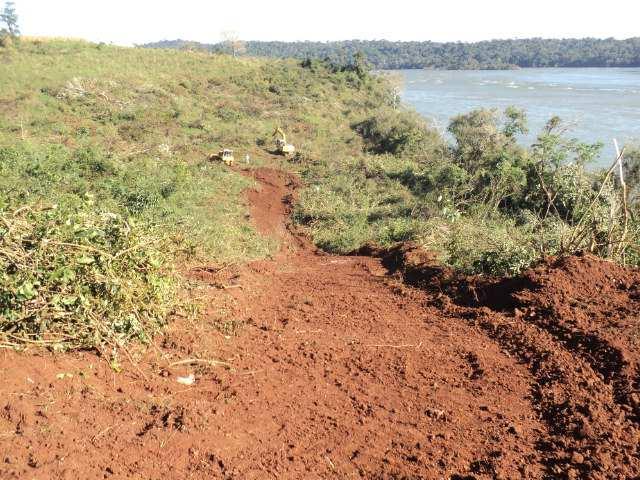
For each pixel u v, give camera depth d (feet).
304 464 13.84
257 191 70.38
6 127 85.35
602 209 31.40
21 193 38.52
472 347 20.85
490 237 33.24
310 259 42.52
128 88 121.80
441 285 28.35
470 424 15.84
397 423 15.85
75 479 11.94
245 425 15.19
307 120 124.26
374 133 115.65
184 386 16.98
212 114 118.62
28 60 134.10
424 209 56.44
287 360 19.60
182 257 29.50
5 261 16.46
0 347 15.37
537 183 53.72
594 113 158.51
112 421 14.34
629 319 20.92
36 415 13.64
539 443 14.85
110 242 19.38
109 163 59.16
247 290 28.35
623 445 14.26
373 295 28.32
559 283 24.18
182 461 13.30
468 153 72.90
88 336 17.17
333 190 70.79
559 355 19.29
